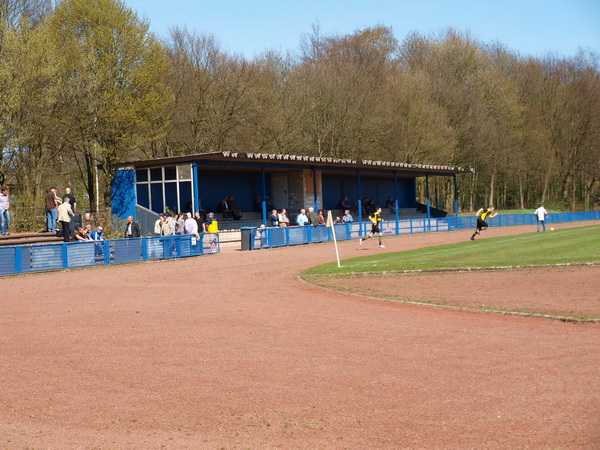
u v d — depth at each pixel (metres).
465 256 24.72
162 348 10.66
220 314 13.82
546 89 78.38
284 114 52.78
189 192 38.31
